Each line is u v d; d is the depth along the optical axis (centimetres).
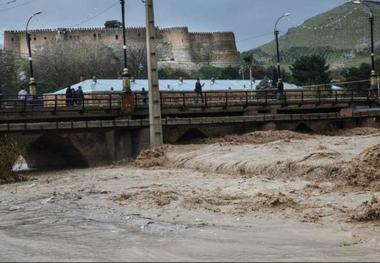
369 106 6306
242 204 1716
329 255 1034
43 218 1641
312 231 1291
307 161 2375
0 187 2750
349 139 3750
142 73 11412
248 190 2000
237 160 2781
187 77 11769
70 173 3466
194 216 1550
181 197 1922
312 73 10988
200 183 2331
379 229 1286
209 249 1109
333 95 6197
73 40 12644
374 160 2130
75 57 11950
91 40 12719
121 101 4328
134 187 2320
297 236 1241
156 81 3850
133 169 3331
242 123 4628
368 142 3388
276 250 1091
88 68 11619
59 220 1586
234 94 6456
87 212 1716
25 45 12738
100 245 1183
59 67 11619
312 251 1076
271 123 4788
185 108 4681
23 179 3095
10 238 1323
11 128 3600
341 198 1730
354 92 6588
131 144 4153
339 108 5806
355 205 1602
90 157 4181
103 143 4209
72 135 4109
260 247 1124
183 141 4475
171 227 1375
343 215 1470
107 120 4162
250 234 1272
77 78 11462
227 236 1251
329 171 2150
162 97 4875
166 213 1619
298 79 11062
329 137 4156
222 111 4891
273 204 1661
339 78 12988
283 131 4462
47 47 12306
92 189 2352
